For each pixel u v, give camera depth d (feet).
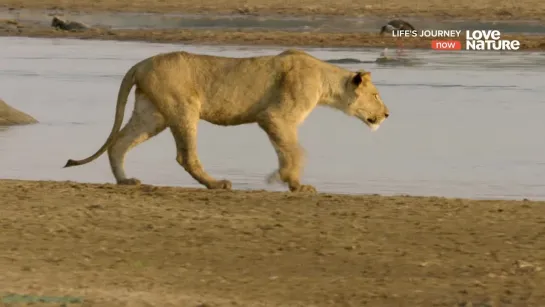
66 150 70.28
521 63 125.70
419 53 138.92
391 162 67.15
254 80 50.80
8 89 99.30
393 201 49.24
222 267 38.14
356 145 73.41
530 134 77.05
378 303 33.58
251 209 46.85
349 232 43.06
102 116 84.79
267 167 65.62
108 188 51.08
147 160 67.31
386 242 41.68
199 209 46.75
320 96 51.88
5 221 43.86
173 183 59.88
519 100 93.56
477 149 71.36
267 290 35.01
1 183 52.26
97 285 34.76
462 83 105.19
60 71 113.70
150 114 51.24
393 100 93.45
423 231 43.37
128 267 37.86
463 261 39.09
